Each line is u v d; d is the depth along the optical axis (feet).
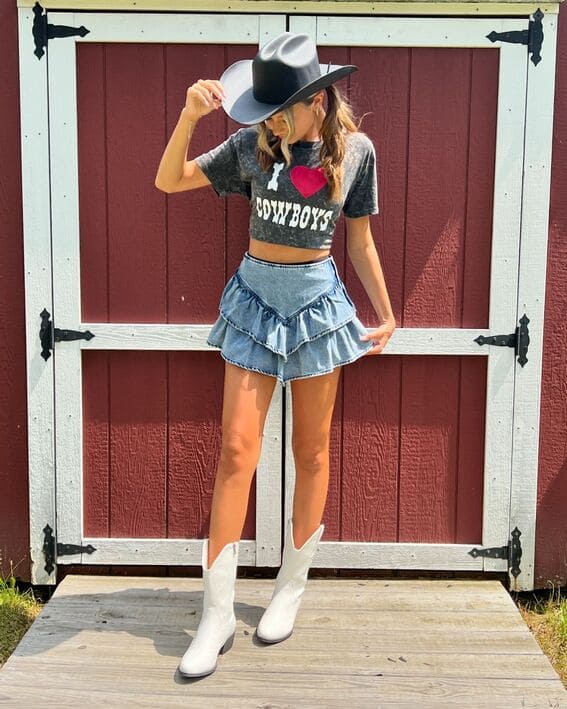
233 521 7.87
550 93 9.44
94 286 9.74
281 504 9.99
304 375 7.83
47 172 9.52
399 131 9.55
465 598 9.51
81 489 9.98
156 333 9.73
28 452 9.96
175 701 7.49
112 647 8.32
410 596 9.53
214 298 9.75
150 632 8.63
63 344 9.75
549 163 9.55
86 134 9.53
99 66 9.43
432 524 10.14
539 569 10.18
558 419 10.03
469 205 9.65
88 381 9.90
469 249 9.71
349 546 10.09
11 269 9.80
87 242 9.68
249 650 8.27
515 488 10.00
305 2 9.22
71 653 8.21
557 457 10.09
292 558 8.43
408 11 9.26
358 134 7.83
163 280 9.73
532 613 10.01
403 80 9.48
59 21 9.32
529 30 9.34
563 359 9.95
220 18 9.30
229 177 7.95
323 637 8.57
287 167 7.41
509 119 9.48
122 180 9.59
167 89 9.47
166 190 7.85
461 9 9.27
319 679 7.85
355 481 10.07
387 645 8.45
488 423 9.89
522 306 9.72
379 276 8.36
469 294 9.77
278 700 7.54
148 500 10.09
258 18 9.30
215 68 9.43
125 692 7.61
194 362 9.89
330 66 7.72
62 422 9.86
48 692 7.60
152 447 10.00
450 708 7.48
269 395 7.96
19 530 10.19
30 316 9.70
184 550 10.09
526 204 9.59
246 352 7.77
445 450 10.03
